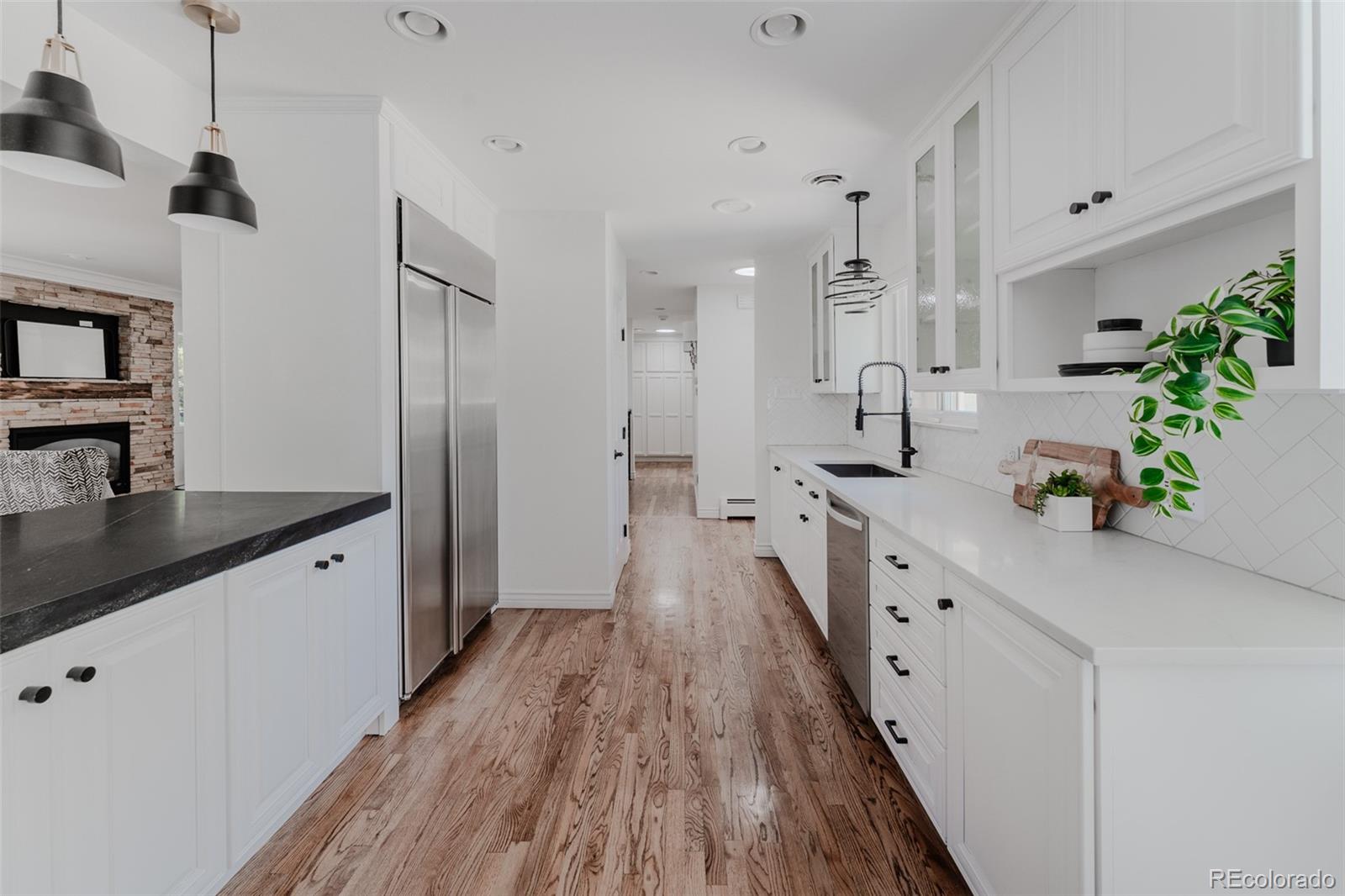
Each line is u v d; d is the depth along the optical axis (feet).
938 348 7.41
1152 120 3.94
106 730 3.86
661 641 10.36
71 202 11.35
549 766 6.76
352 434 7.48
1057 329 5.87
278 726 5.54
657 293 22.25
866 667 7.48
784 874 5.18
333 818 5.90
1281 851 3.31
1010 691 4.06
